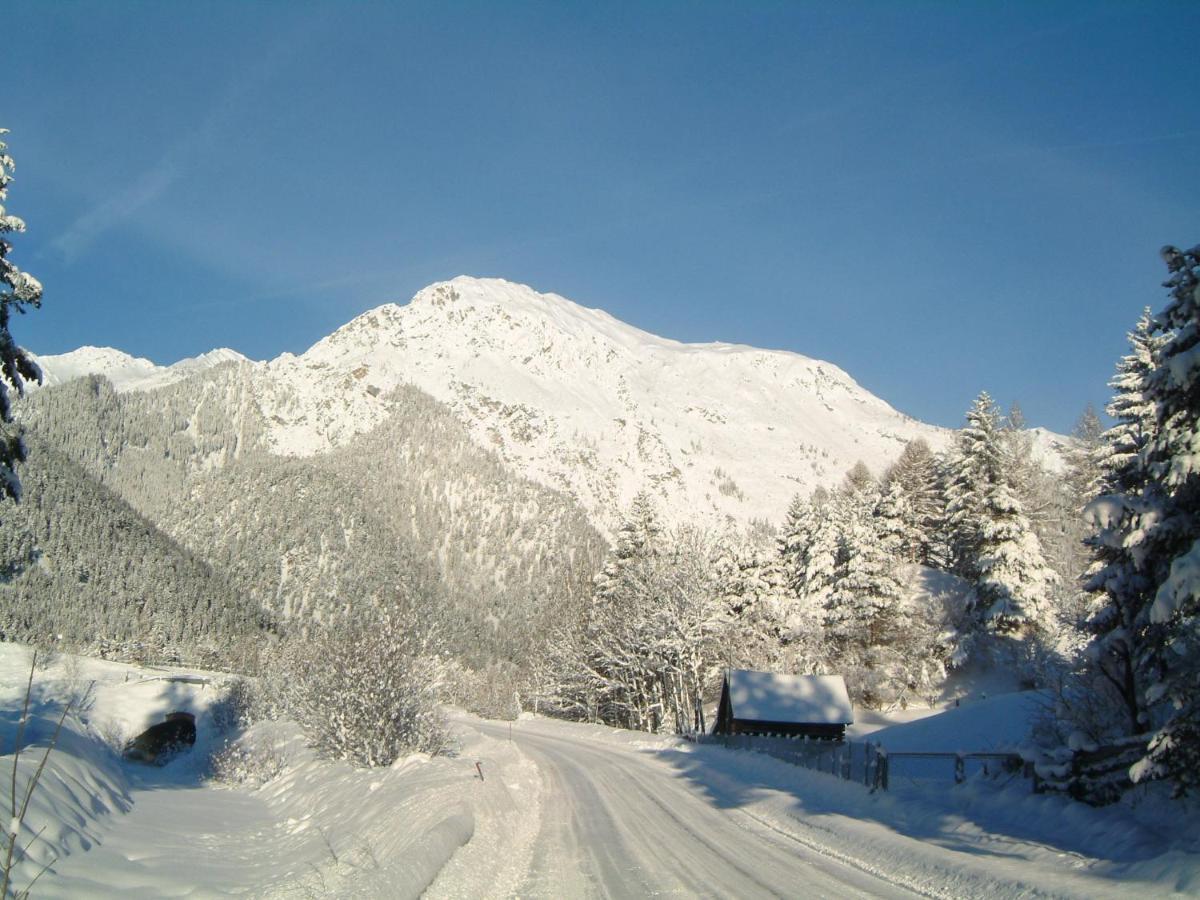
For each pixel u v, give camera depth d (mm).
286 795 25406
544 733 60969
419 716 27078
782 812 19688
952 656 46875
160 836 16266
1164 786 13992
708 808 21281
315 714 27031
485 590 195125
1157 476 14258
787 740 35000
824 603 54594
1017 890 11062
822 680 43312
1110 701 18422
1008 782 17547
